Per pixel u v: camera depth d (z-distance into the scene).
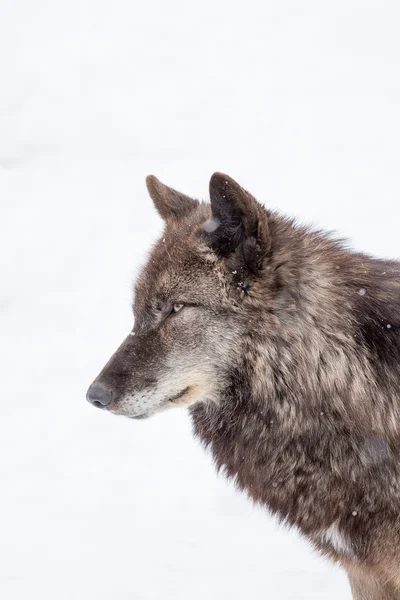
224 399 11.30
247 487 11.64
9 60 44.72
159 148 36.59
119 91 42.47
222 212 10.80
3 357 21.78
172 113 40.22
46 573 13.38
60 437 18.27
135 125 38.72
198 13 54.06
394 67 45.62
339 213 29.14
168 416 19.45
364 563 11.12
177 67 45.97
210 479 16.75
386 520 10.75
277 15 53.81
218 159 35.19
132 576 13.34
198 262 11.07
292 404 10.81
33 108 39.53
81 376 20.91
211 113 40.22
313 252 11.16
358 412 10.62
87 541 14.42
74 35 49.62
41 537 14.52
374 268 11.46
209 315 10.99
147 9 54.44
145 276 11.52
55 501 15.81
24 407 19.47
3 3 53.38
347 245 11.92
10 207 30.61
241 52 48.22
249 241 10.65
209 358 11.09
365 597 12.32
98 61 45.88
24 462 17.20
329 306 10.80
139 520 15.19
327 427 10.73
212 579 13.32
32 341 22.61
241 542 14.52
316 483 10.91
